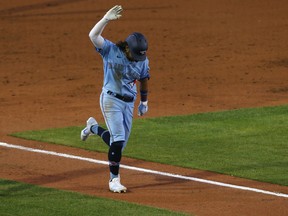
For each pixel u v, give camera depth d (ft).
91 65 236.22
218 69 231.50
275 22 293.64
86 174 133.49
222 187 126.93
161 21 296.30
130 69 121.70
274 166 139.13
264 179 131.64
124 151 148.05
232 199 120.57
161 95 200.13
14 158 142.92
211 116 176.65
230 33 278.67
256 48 257.96
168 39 271.08
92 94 200.95
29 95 199.41
